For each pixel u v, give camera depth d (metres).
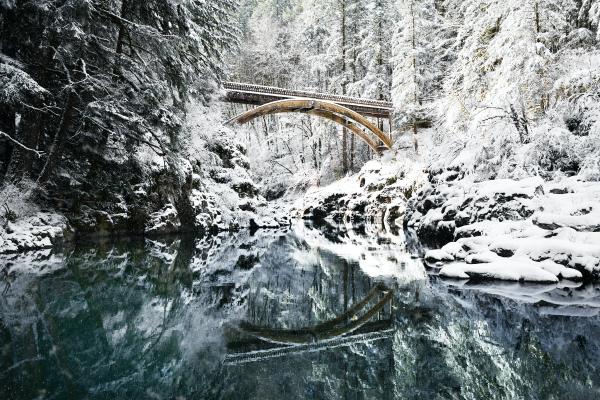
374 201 28.95
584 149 11.22
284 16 60.75
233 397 3.00
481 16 22.50
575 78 12.95
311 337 4.88
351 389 3.24
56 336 4.22
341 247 14.80
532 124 14.49
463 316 5.57
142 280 7.71
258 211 25.80
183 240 15.63
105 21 12.71
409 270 9.62
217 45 18.88
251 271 9.63
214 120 24.86
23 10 10.21
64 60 11.18
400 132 34.22
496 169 14.04
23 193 11.35
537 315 5.44
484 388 3.26
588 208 8.26
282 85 53.47
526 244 8.24
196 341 4.46
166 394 2.98
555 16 16.06
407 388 3.30
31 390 2.86
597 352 4.07
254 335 4.88
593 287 6.97
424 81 32.81
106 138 13.89
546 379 3.41
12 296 5.90
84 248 11.65
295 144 49.88
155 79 13.27
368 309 6.19
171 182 17.56
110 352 3.86
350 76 41.34
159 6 14.00
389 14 38.44
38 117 11.54
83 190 13.95
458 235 11.27
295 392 3.17
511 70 16.83
